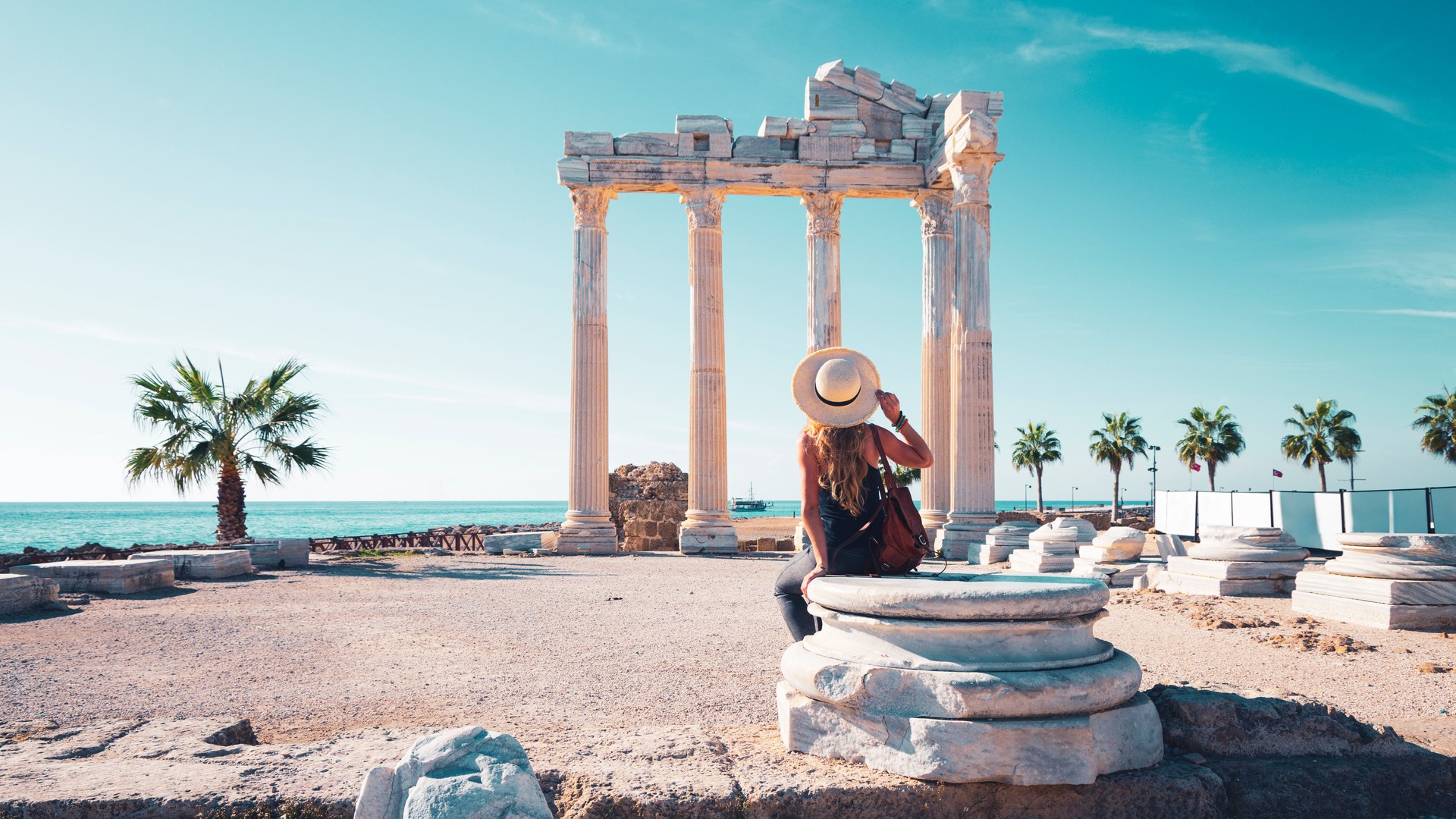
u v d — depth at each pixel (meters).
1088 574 14.51
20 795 3.61
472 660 7.97
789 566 5.18
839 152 25.47
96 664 7.80
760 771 3.97
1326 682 6.90
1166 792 3.95
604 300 25.27
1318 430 60.47
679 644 8.87
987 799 3.80
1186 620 10.18
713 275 25.34
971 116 21.75
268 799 3.61
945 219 25.64
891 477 4.90
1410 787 4.42
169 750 4.30
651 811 3.65
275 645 8.77
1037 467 74.00
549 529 37.69
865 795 3.77
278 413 22.03
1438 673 7.23
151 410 21.06
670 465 31.20
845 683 4.07
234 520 22.14
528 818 3.14
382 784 3.28
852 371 4.79
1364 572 9.83
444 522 140.12
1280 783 4.29
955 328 23.08
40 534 85.75
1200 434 64.44
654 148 25.25
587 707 6.12
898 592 4.00
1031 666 3.91
